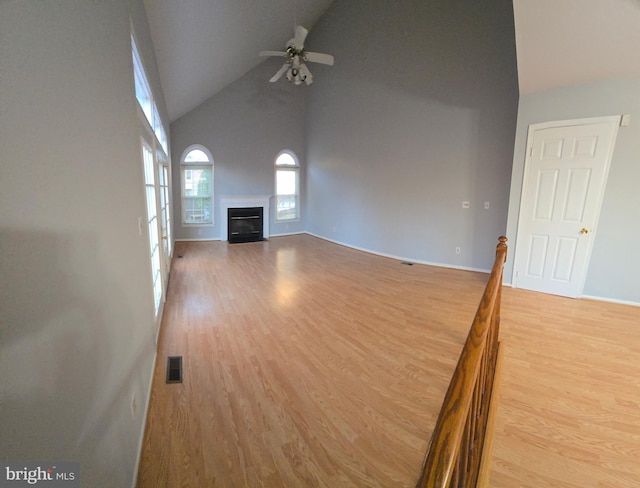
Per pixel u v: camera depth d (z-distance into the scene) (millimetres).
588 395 2021
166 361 2406
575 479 1438
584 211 3547
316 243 7418
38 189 650
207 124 7211
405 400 1993
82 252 893
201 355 2502
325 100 7203
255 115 7652
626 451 1592
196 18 3148
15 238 556
